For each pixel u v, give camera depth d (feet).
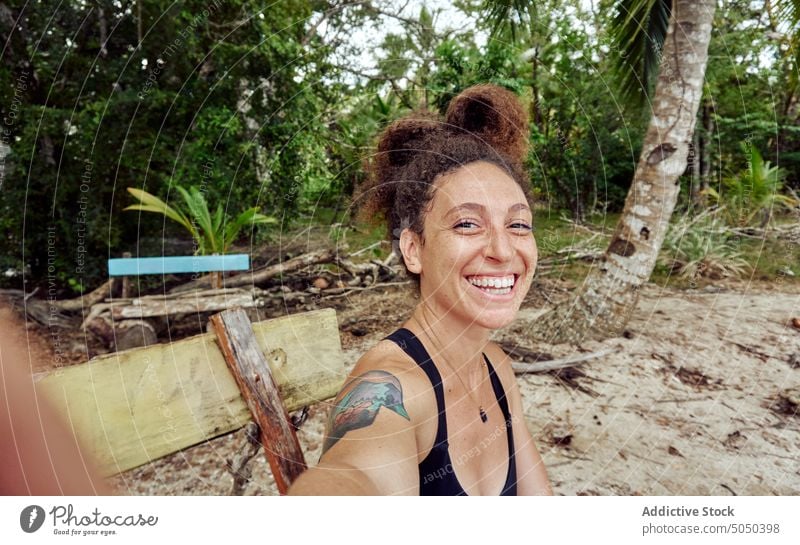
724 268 14.26
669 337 10.07
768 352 9.45
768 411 7.53
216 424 3.89
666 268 14.82
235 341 3.98
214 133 12.80
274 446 3.97
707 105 18.08
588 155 16.87
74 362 9.20
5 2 11.38
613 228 15.19
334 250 12.71
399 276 13.12
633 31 10.72
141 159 12.66
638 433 7.00
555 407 7.70
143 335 9.84
